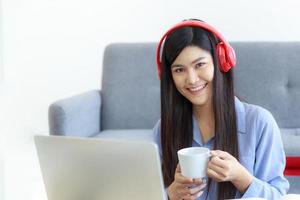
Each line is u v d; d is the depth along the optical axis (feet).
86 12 10.13
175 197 3.16
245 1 9.71
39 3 9.66
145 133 7.90
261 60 8.47
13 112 9.22
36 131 9.60
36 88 9.66
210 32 3.58
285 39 9.71
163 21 10.09
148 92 8.65
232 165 3.08
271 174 3.78
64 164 2.75
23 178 9.00
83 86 10.27
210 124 3.89
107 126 8.68
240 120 3.90
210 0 9.84
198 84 3.55
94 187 2.70
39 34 9.70
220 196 3.58
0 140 8.99
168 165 3.84
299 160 6.67
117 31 10.22
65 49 10.09
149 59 8.76
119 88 8.69
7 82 9.07
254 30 9.78
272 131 3.85
